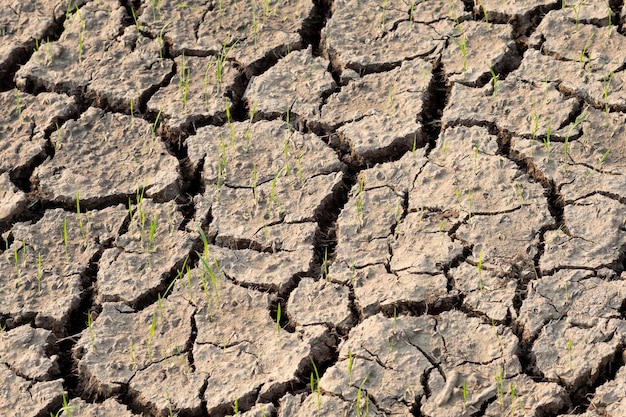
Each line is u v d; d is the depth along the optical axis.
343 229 5.09
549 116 5.43
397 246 4.98
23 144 5.57
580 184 5.12
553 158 5.24
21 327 4.79
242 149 5.46
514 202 5.07
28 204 5.32
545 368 4.45
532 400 4.36
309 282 4.88
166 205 5.25
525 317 4.61
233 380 4.54
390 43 5.91
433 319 4.66
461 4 6.04
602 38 5.78
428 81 5.67
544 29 5.86
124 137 5.58
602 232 4.90
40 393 4.56
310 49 5.92
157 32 6.05
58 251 5.11
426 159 5.31
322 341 4.66
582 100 5.49
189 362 4.63
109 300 4.89
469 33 5.90
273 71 5.83
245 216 5.18
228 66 5.87
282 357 4.60
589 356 4.45
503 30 5.89
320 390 4.47
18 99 5.74
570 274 4.75
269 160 5.41
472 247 4.91
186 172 5.45
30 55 6.06
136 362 4.64
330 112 5.60
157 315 4.81
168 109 5.65
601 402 4.33
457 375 4.46
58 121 5.68
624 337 4.49
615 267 4.80
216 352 4.66
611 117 5.40
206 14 6.14
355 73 5.77
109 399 4.54
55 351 4.74
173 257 5.02
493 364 4.48
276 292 4.86
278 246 5.04
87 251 5.10
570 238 4.90
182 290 4.89
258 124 5.57
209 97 5.72
